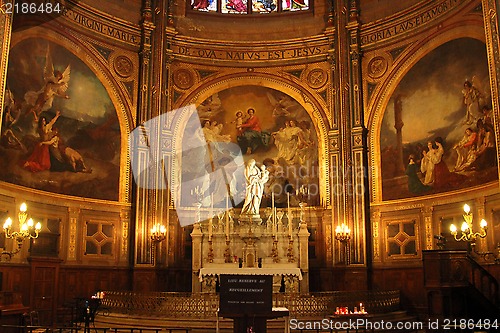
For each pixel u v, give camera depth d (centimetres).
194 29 2412
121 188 2169
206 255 2100
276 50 2420
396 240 2102
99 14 2173
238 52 2427
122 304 1752
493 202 1728
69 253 1973
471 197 1825
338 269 2158
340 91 2281
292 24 2431
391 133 2183
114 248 2111
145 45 2281
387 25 2245
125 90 2236
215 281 2003
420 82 2102
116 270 2097
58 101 1984
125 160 2197
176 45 2367
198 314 1648
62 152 1981
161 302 1688
